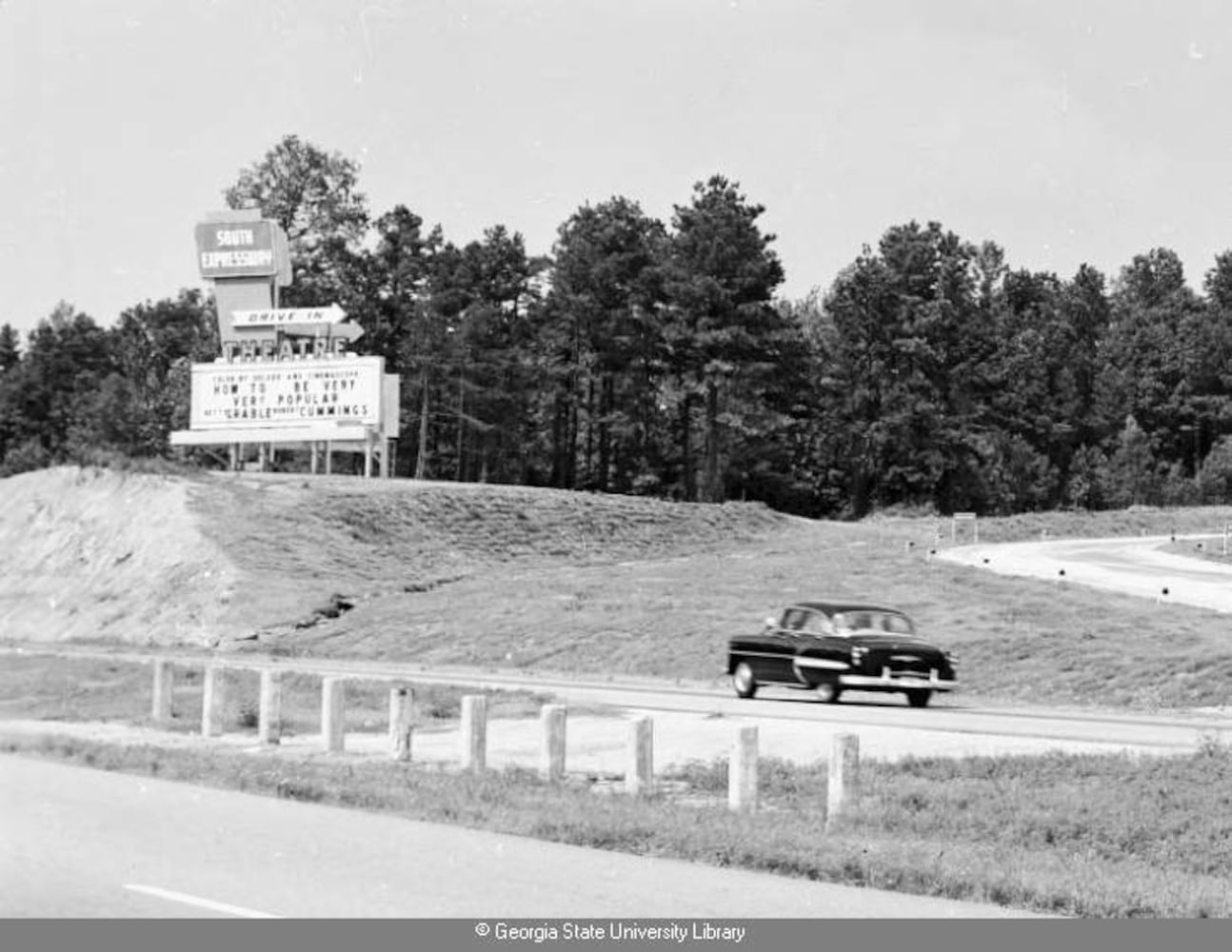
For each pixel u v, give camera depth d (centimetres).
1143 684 3344
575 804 1747
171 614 6091
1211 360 15125
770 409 12075
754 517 9275
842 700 3362
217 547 6600
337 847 1441
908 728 2622
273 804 1789
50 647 5678
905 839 1585
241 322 7769
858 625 3253
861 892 1281
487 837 1539
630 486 13125
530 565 7481
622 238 12438
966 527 9406
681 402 12750
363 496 7731
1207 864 1522
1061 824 1670
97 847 1423
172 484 7300
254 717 2931
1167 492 13788
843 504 13338
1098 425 14650
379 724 2880
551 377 12900
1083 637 3962
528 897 1197
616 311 12350
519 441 12800
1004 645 3931
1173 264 18788
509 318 13300
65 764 2269
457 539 7619
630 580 6159
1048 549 7844
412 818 1678
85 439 7919
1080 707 3155
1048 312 15725
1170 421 15238
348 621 5688
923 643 3206
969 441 12612
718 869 1380
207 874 1277
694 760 2241
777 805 1839
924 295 13125
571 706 3064
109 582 6562
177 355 14950
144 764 2184
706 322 11425
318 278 11819
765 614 4953
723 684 3891
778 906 1191
